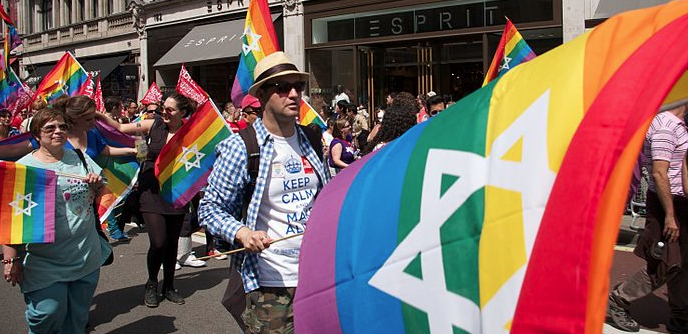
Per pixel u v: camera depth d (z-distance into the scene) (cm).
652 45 136
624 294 488
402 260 190
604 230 130
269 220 308
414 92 1552
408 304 187
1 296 638
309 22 1734
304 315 233
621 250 743
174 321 548
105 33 2680
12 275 385
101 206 592
